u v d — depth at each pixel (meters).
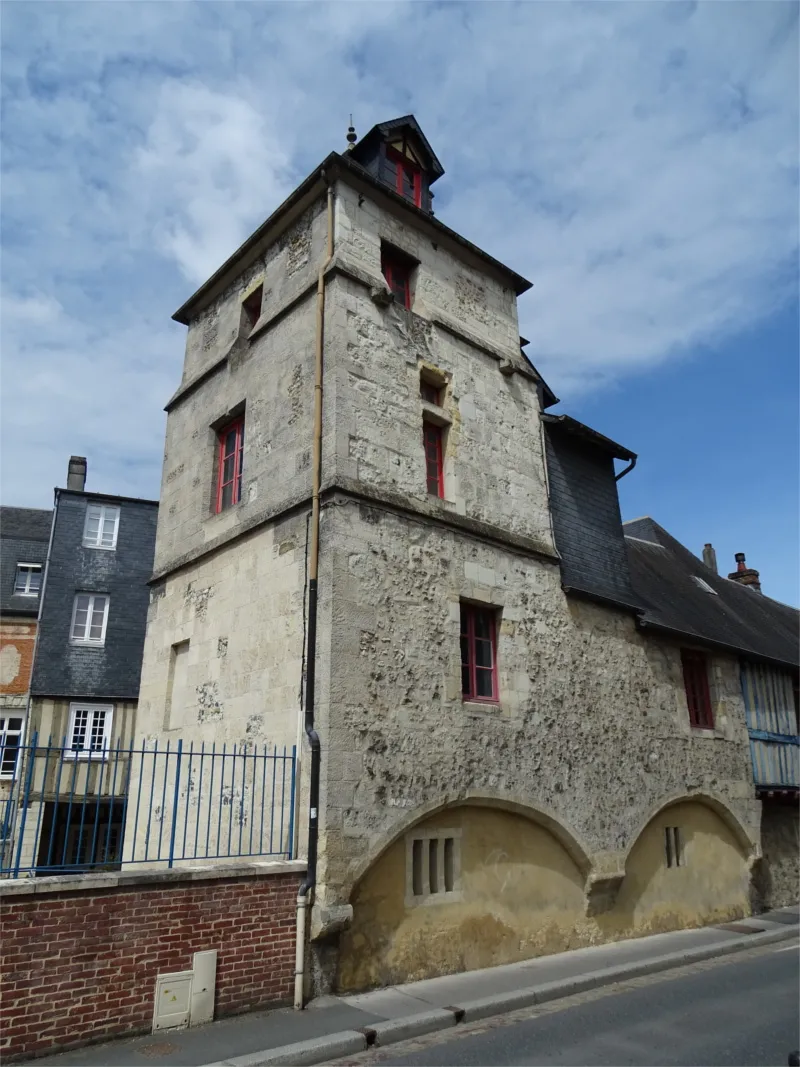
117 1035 5.85
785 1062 5.65
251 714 8.84
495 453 10.82
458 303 11.24
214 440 11.40
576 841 9.73
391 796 7.90
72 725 18.36
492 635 9.87
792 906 13.65
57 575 19.73
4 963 5.44
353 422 8.94
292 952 6.95
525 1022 6.80
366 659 8.12
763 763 13.78
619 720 11.05
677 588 15.38
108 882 6.03
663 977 8.65
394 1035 6.25
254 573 9.43
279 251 10.89
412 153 11.97
